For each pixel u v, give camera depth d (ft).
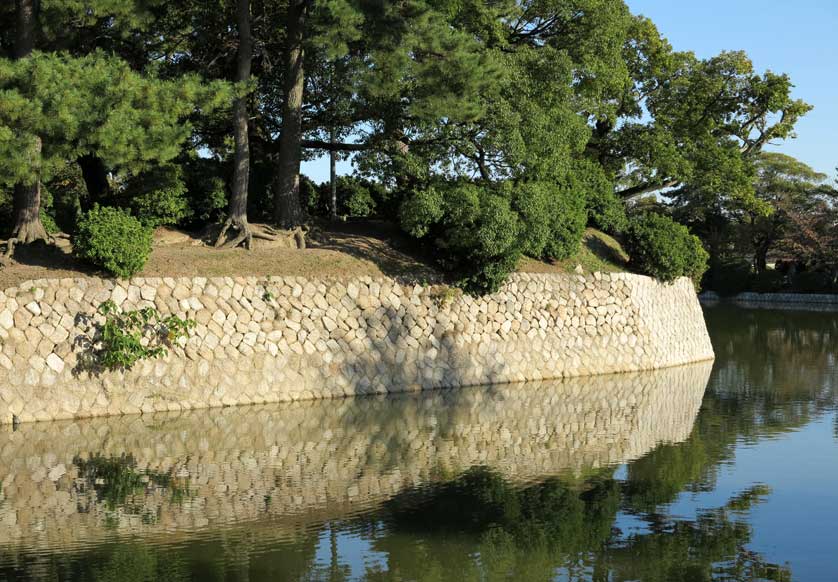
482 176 74.08
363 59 67.87
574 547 29.58
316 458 41.88
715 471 40.29
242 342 57.26
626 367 78.33
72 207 75.46
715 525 32.22
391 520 32.35
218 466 40.04
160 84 52.75
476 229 65.92
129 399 52.34
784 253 206.49
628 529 31.68
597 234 89.20
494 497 35.55
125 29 62.44
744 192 108.27
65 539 29.91
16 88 46.73
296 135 71.05
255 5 75.66
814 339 110.63
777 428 51.03
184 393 54.34
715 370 80.59
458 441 46.29
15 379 48.80
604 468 40.70
